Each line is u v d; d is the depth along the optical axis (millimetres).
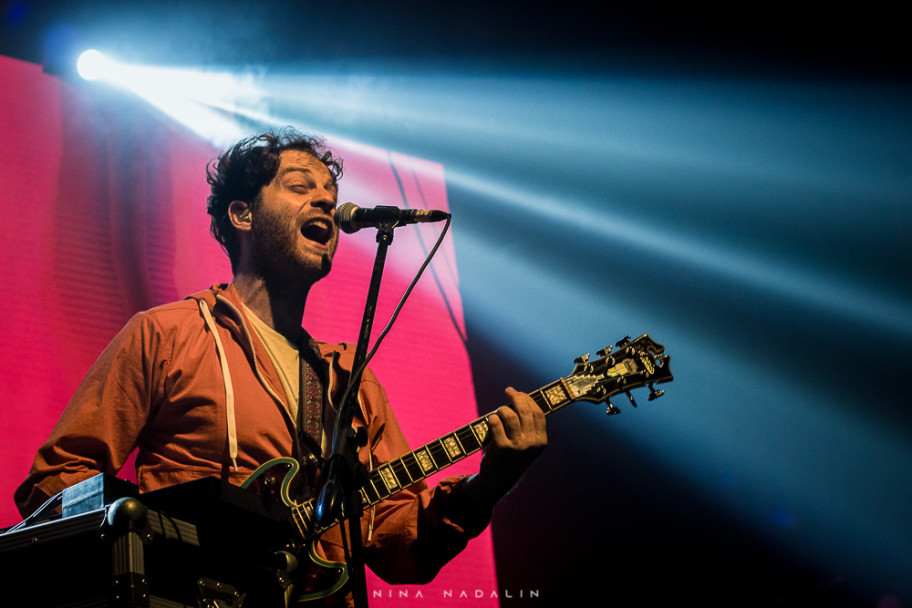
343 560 2293
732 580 5098
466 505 2260
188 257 3959
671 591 4980
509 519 4832
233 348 2422
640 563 4996
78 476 2105
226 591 1688
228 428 2268
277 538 1824
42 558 1536
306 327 4055
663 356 2525
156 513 1573
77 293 3641
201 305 2482
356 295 4289
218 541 1679
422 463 2307
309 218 2715
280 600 1815
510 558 4730
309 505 2105
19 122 3820
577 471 5090
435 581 3871
